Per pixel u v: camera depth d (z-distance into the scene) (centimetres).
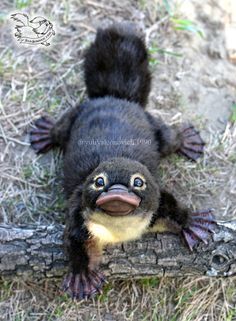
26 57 59
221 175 56
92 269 46
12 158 55
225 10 64
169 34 62
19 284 50
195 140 56
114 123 50
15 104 57
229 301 50
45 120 57
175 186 54
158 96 59
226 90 60
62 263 46
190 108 59
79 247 45
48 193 54
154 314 49
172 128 54
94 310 49
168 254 45
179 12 63
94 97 54
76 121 52
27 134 56
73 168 49
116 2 63
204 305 50
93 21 62
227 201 54
